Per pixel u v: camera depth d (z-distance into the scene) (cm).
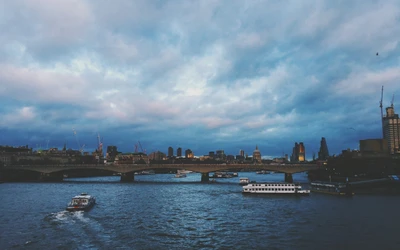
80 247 6956
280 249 6981
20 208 12156
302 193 17562
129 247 7038
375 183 19300
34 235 7919
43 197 15812
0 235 7912
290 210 12044
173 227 9019
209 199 15512
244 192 17925
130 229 8681
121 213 11188
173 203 13962
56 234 8012
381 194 17488
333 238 7825
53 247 6944
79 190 19975
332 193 17738
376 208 12400
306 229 8762
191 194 17838
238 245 7275
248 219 10238
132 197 16175
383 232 8381
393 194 17400
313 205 13388
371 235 8100
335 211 11725
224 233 8350
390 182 19388
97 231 8381
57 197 15838
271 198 16000
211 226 9188
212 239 7762
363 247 7112
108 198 15675
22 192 18450
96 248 6919
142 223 9494
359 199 15375
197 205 13375
